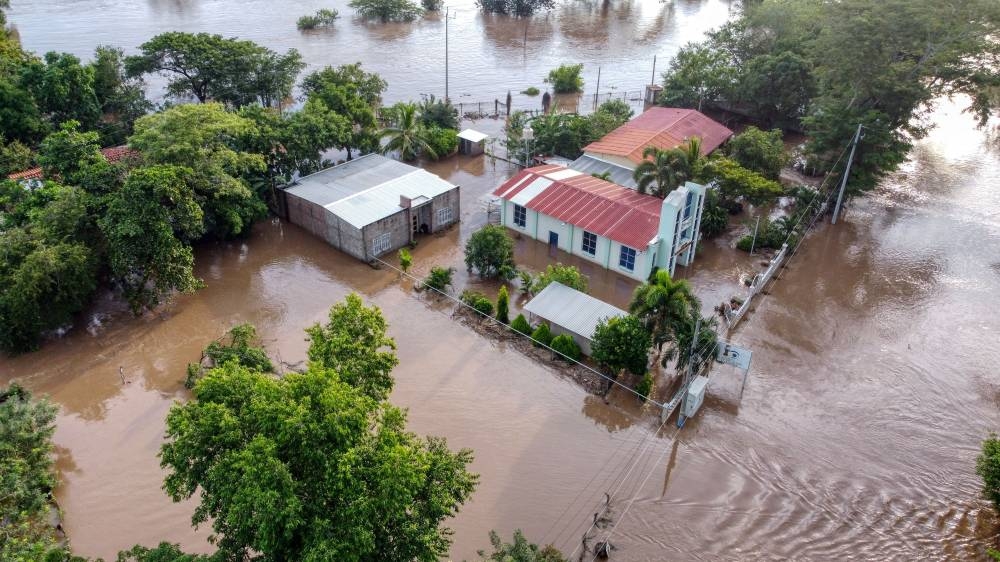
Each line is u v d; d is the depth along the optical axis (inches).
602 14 5241.1
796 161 2807.6
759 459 1443.2
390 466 919.0
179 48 2738.7
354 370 1132.5
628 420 1545.3
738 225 2388.0
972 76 2303.2
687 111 2893.7
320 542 858.8
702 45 3531.0
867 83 2343.8
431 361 1700.3
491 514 1307.8
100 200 1771.7
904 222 2421.3
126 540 1245.7
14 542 1055.6
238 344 1606.8
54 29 4284.0
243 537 917.2
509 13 5088.6
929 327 1865.2
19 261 1673.2
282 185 2288.4
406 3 4768.7
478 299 1865.2
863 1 2391.7
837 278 2092.8
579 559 1222.3
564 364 1694.1
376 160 2470.5
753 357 1740.9
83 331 1795.0
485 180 2672.2
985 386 1647.4
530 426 1517.0
